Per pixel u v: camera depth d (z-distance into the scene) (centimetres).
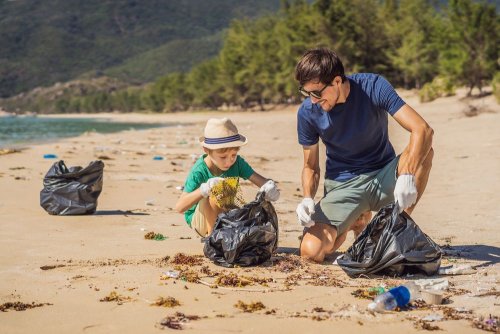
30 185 921
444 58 4997
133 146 1922
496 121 2175
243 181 960
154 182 971
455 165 1139
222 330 305
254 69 8412
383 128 475
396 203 427
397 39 6981
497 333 301
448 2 4834
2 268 441
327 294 375
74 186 684
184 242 536
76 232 585
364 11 6938
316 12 6844
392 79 7200
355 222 523
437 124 2380
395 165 470
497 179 922
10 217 664
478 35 4656
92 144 2034
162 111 13738
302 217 457
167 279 408
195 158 1416
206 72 10906
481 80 4762
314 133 486
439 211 698
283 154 1617
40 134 3028
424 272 423
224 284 395
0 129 3884
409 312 336
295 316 328
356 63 6825
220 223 461
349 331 303
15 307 348
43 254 486
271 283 402
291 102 8450
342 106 457
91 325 317
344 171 487
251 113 7850
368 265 416
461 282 403
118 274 421
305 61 438
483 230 586
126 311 339
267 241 456
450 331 303
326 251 473
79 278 412
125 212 704
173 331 305
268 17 9725
